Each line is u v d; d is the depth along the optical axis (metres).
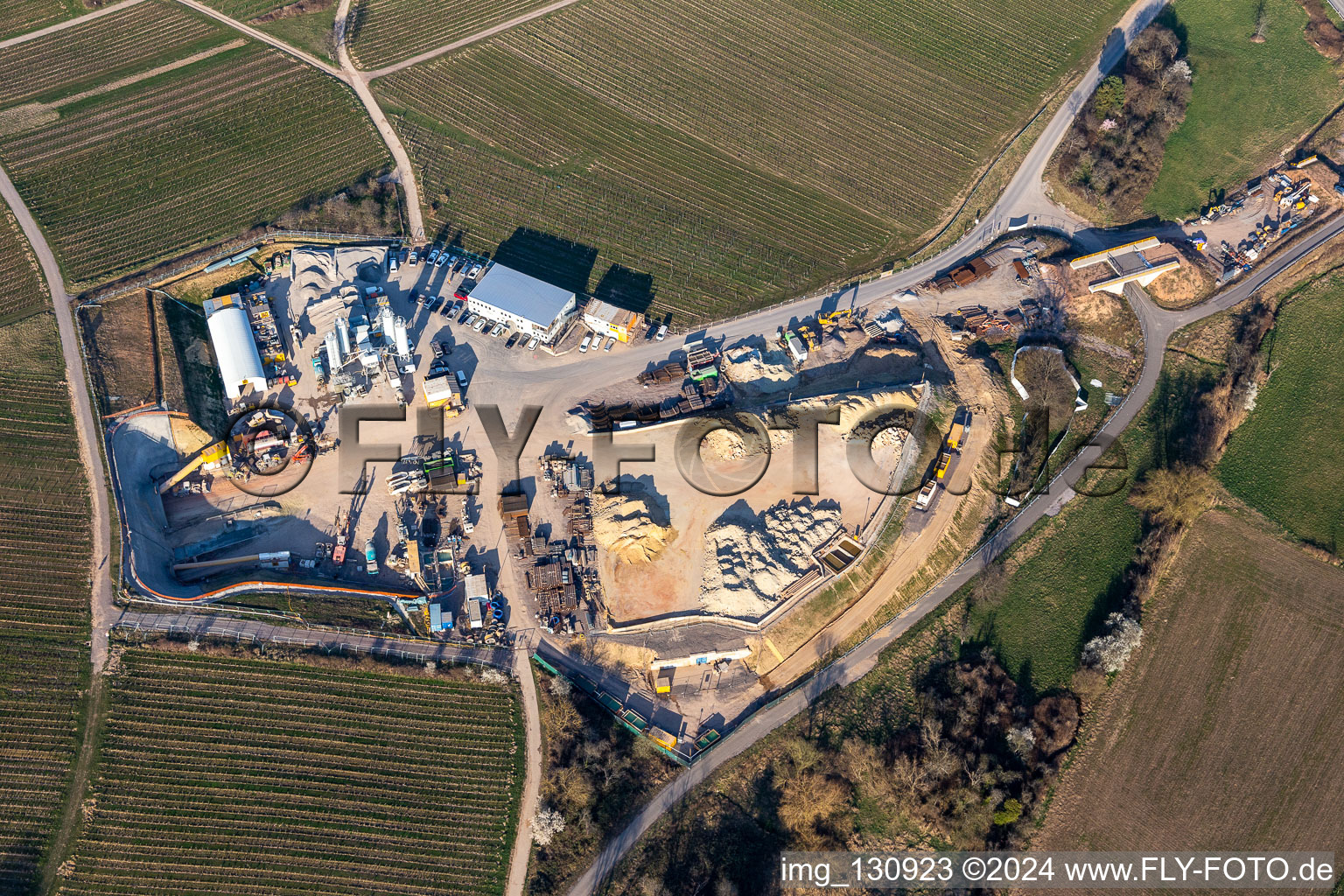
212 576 95.00
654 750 88.31
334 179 127.12
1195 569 99.19
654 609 94.44
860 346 113.88
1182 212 128.88
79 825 80.94
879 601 96.06
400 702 88.81
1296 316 117.62
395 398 107.00
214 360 110.12
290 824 82.62
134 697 86.31
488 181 128.88
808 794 86.94
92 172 126.56
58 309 109.38
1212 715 90.31
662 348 113.56
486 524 98.88
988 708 90.50
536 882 81.94
